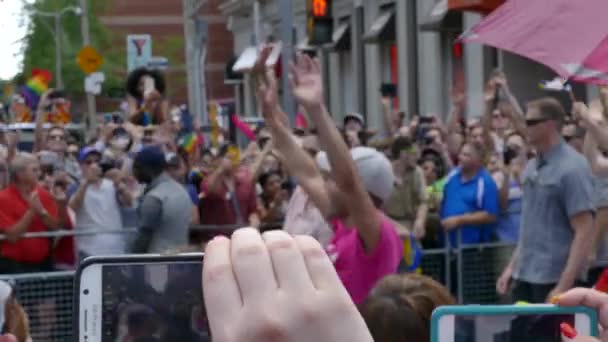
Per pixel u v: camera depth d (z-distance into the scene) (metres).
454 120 12.12
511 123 9.81
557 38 3.65
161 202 7.43
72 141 15.05
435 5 25.39
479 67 23.38
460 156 8.70
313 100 4.27
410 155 8.84
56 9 51.84
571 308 1.75
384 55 31.23
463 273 8.73
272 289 1.03
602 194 6.37
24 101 18.86
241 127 13.82
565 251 5.96
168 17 69.50
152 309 1.57
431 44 26.67
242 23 47.28
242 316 1.02
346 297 1.04
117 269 1.56
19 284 7.91
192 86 37.91
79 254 8.49
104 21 69.06
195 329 1.56
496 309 1.77
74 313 1.56
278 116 4.79
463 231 8.70
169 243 7.46
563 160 5.89
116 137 12.91
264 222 9.66
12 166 8.26
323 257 1.05
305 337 1.02
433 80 26.61
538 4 3.73
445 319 1.81
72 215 8.71
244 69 16.72
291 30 12.22
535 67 21.88
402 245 4.34
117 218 8.76
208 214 9.51
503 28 3.77
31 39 51.56
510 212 8.82
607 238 6.42
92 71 25.20
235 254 1.04
